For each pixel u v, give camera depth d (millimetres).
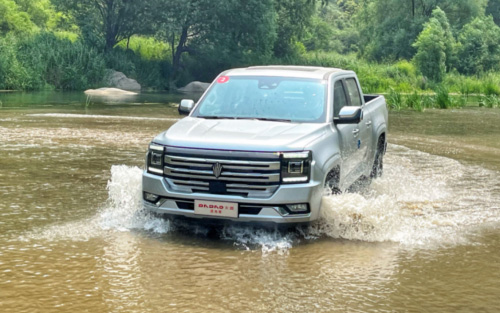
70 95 30719
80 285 5055
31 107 22422
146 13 44656
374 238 6699
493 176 10594
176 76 46656
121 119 18641
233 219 6387
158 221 6961
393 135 16547
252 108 7613
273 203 6324
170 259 5789
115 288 5004
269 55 52156
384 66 53250
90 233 6578
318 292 5020
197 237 6551
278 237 6629
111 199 8109
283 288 5090
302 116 7449
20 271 5355
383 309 4695
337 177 7297
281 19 58344
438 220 7523
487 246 6500
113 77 40344
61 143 13078
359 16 79812
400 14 71438
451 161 12141
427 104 29344
